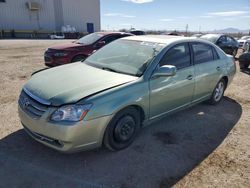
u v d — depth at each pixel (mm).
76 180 2863
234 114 5156
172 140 3910
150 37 4621
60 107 2875
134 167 3162
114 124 3258
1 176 2852
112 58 4191
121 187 2797
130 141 3607
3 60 11391
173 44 4145
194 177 3031
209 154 3562
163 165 3236
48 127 2896
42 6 39000
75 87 3156
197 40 4770
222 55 5488
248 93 6781
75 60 8461
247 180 3023
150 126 4359
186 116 4902
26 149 3426
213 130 4352
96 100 2965
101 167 3125
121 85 3283
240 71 10055
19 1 36719
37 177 2871
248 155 3590
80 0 42938
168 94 3943
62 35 38969
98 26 46688
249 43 11180
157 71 3623
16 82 7148
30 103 3143
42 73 3889
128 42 4488
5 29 35875
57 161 3197
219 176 3076
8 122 4270
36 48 17969
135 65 3805
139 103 3428
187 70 4297
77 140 2916
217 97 5629
